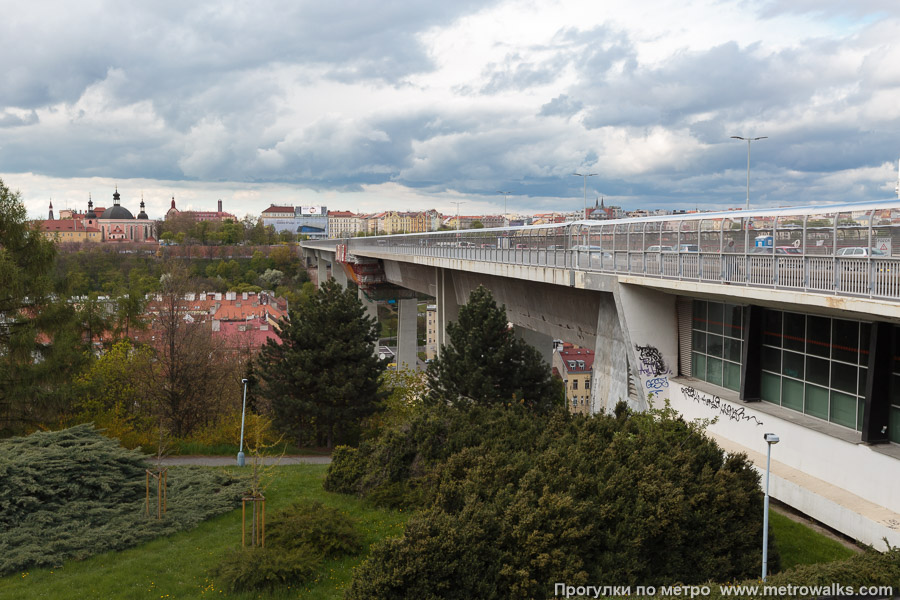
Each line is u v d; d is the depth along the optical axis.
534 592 17.28
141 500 26.47
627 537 18.56
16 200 36.47
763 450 24.78
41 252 37.16
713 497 19.52
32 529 22.97
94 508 24.77
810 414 23.81
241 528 25.23
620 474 20.03
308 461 41.16
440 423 28.53
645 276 28.20
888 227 18.03
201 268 195.12
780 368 25.20
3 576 20.95
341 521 23.61
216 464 40.19
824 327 23.03
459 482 21.88
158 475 27.77
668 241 27.27
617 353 32.59
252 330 85.12
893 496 19.55
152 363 48.72
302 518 23.28
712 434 27.45
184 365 47.72
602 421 25.42
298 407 42.75
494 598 17.20
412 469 28.16
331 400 43.06
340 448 30.67
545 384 38.88
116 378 46.22
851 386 22.00
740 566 18.80
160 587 20.50
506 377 38.31
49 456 25.23
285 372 43.47
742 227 23.19
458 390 38.12
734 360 27.56
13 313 35.81
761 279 21.92
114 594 19.98
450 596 17.08
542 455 21.78
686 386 29.11
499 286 50.06
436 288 62.38
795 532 21.86
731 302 26.98
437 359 41.25
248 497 22.78
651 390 30.28
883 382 20.45
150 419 45.66
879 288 17.70
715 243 24.52
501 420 26.66
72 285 38.44
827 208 20.12
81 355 38.59
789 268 20.75
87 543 22.73
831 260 19.22
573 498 19.19
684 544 18.97
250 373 50.41
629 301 29.94
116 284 124.88
